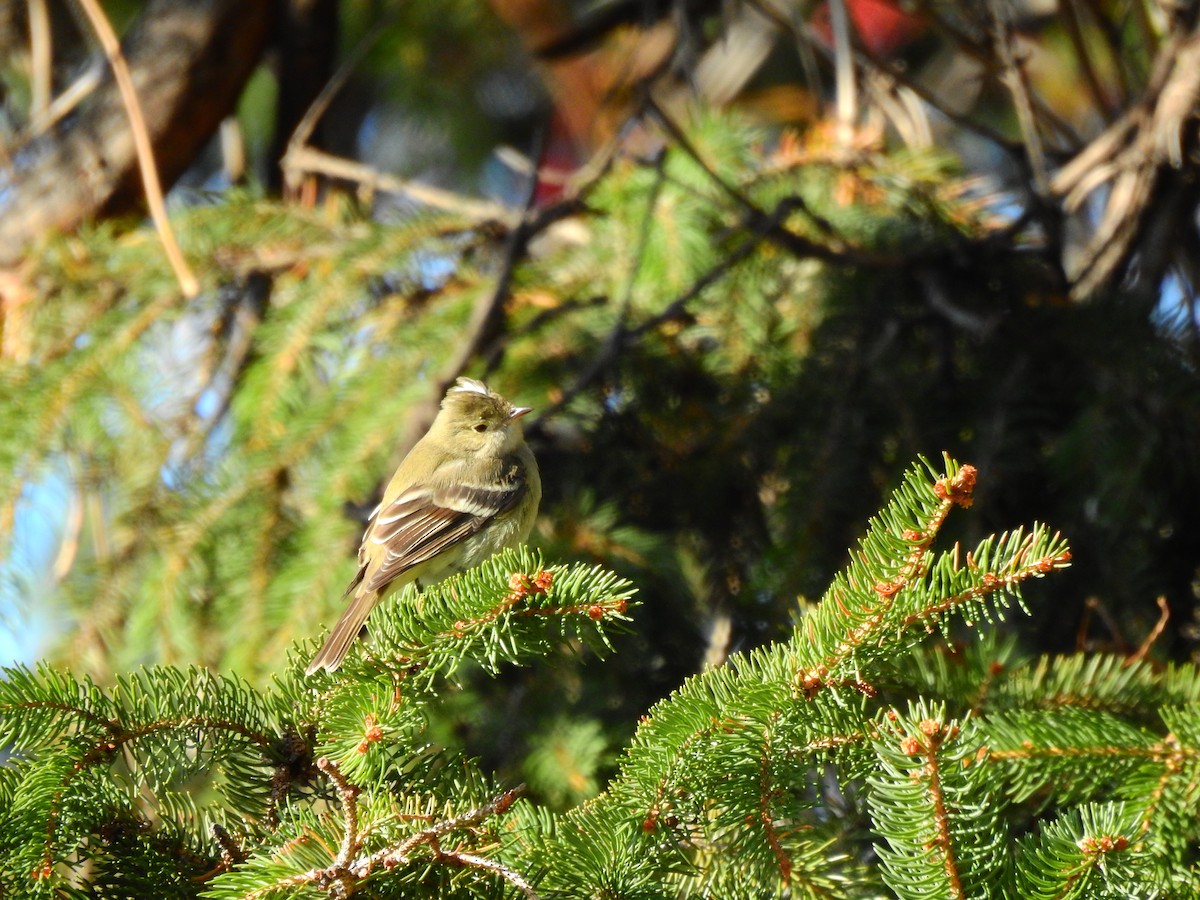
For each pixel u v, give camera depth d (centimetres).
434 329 1106
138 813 626
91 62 1360
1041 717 677
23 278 1105
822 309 1104
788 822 621
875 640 595
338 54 1456
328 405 1056
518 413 995
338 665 641
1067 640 929
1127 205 1166
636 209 1136
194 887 601
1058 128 1259
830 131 1191
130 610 1020
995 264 1101
